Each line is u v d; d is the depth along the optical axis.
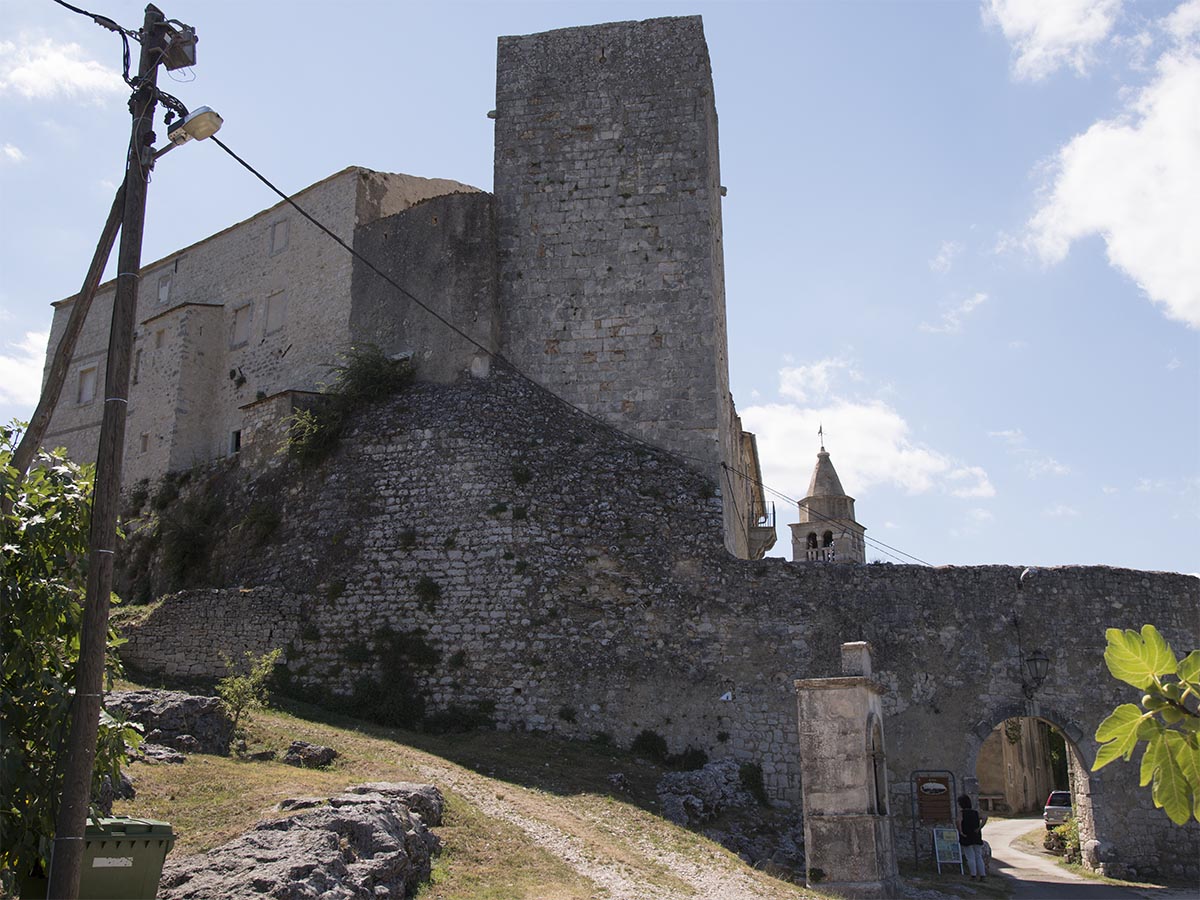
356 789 16.84
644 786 23.80
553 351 31.91
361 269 35.28
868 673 20.50
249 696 21.62
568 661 27.31
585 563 28.44
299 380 36.56
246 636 27.88
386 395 31.86
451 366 31.92
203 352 39.91
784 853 22.52
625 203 32.78
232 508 33.19
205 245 42.16
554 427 30.75
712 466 30.14
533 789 21.42
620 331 31.77
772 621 27.36
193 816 15.55
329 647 28.14
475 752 23.89
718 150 36.16
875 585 27.50
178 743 19.16
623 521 28.97
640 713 26.84
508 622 27.69
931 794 26.02
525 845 16.83
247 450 33.91
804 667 26.89
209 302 41.28
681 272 31.95
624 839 18.83
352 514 29.88
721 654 27.23
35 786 11.12
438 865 15.50
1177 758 5.84
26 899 11.17
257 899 12.04
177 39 12.95
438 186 39.12
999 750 52.50
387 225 35.03
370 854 14.02
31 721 11.30
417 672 27.53
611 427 30.95
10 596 11.41
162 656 27.11
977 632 27.22
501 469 29.48
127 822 11.73
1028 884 24.52
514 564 28.23
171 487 37.31
